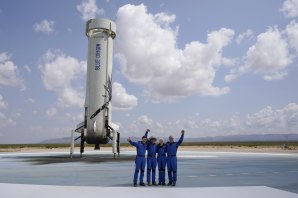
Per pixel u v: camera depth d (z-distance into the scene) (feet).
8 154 132.98
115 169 62.08
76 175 51.13
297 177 49.75
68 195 28.19
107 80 102.63
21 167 67.00
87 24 105.60
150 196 27.99
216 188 32.76
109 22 104.58
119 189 31.91
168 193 29.68
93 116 99.86
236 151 176.55
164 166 39.24
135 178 37.99
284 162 86.02
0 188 32.07
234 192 30.40
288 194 29.43
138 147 38.42
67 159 94.84
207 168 66.74
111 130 102.01
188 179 46.47
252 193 29.91
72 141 97.30
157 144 40.29
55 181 43.21
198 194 29.25
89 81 102.89
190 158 104.99
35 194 28.55
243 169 64.08
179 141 38.96
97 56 103.30
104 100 100.99
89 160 90.33
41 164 75.36
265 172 58.03
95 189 31.71
